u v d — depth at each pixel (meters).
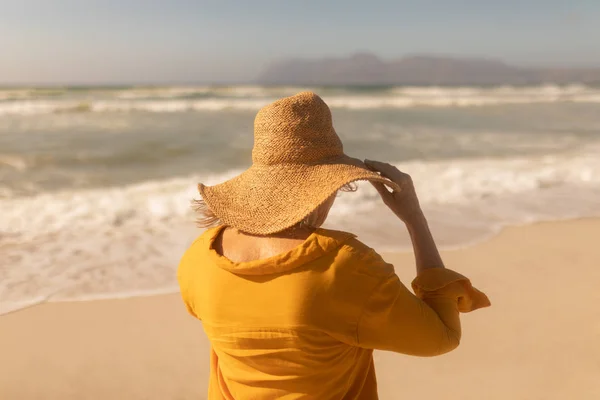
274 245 1.25
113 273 4.73
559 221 6.36
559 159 10.52
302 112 1.29
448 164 9.80
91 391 3.09
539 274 4.74
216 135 15.12
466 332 3.72
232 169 10.07
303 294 1.17
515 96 40.88
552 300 4.21
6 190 7.93
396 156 11.59
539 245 5.50
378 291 1.18
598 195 7.51
